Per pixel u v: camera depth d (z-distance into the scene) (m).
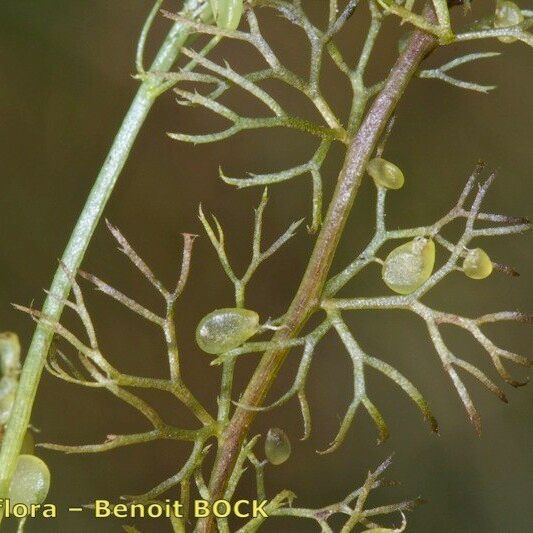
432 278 0.07
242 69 0.12
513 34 0.07
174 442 0.12
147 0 0.12
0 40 0.12
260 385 0.07
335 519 0.12
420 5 0.10
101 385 0.07
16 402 0.07
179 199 0.12
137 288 0.12
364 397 0.07
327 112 0.07
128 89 0.12
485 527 0.12
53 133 0.12
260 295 0.12
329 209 0.07
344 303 0.07
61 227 0.12
